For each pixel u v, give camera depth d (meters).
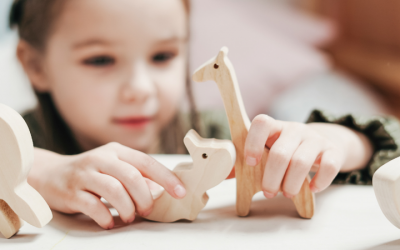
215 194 0.41
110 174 0.31
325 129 0.46
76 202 0.31
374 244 0.25
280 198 0.39
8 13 0.98
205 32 1.35
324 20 1.52
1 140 0.26
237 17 1.41
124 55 0.84
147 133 0.90
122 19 0.82
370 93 1.37
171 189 0.30
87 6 0.80
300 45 1.50
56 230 0.30
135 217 0.34
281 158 0.29
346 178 0.44
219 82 0.32
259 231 0.29
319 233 0.28
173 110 0.96
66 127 0.92
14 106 1.00
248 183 0.32
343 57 1.48
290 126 0.34
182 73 0.98
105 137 0.89
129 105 0.86
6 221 0.28
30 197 0.27
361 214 0.33
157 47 0.88
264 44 1.40
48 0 0.82
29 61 0.90
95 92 0.85
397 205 0.24
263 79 1.34
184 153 1.02
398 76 1.29
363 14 1.47
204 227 0.30
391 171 0.24
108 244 0.27
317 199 0.37
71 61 0.84
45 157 0.42
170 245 0.26
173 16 0.90
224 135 1.06
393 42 1.37
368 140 0.47
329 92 1.33
